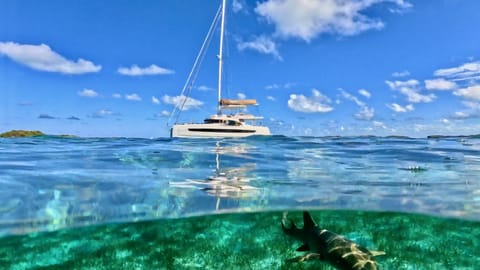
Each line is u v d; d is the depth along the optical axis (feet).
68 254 27.55
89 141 91.66
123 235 33.63
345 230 33.50
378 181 36.37
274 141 97.71
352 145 75.97
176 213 31.96
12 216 27.20
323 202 33.06
